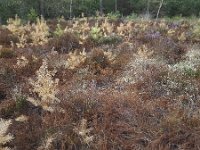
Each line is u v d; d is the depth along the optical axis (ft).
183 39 44.80
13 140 18.56
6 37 41.34
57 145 18.21
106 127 19.35
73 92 23.68
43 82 21.47
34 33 40.91
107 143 18.04
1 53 33.60
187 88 24.21
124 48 38.47
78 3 100.17
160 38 43.68
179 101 22.41
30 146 18.22
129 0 106.52
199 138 17.89
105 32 47.11
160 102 22.13
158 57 34.06
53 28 54.08
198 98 23.11
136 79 27.27
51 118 19.83
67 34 41.47
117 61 32.17
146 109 20.76
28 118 20.27
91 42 40.65
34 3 92.17
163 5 105.60
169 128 18.70
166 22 67.15
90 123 19.85
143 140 18.42
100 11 94.22
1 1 88.89
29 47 37.83
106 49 38.27
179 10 106.22
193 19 81.46
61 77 28.22
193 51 35.27
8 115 21.52
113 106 21.16
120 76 28.84
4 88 25.43
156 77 26.43
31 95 22.93
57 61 31.35
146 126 19.07
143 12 101.96
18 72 28.58
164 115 20.29
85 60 31.14
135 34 48.44
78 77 27.53
